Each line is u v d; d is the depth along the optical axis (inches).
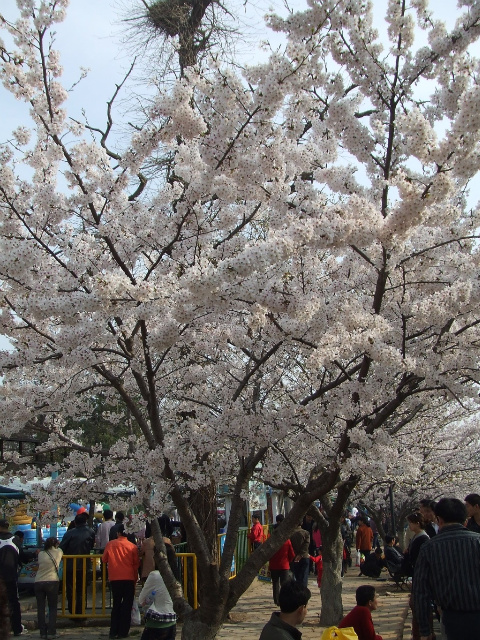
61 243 231.8
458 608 155.1
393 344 243.4
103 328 192.7
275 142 204.2
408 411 328.2
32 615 396.2
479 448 614.9
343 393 233.5
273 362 287.1
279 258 158.9
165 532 394.6
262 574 586.6
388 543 542.0
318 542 594.6
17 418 258.2
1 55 217.0
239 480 252.1
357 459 222.1
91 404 339.0
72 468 281.3
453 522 164.7
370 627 205.0
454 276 246.2
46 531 586.6
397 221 178.4
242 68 215.5
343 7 196.1
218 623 226.8
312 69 202.2
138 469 263.3
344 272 260.8
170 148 252.5
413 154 177.6
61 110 216.7
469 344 235.6
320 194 227.5
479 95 162.7
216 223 256.8
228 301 177.9
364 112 260.4
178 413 322.3
